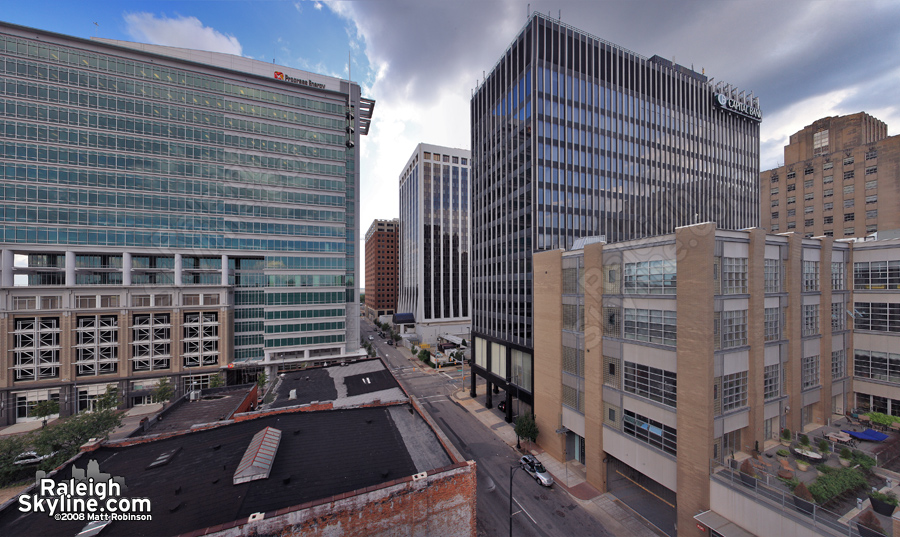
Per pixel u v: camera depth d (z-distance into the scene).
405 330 112.81
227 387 44.41
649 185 51.62
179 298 55.62
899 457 21.61
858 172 51.34
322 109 66.31
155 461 19.27
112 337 52.09
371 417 25.61
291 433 22.14
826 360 27.03
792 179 59.81
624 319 26.09
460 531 17.12
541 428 34.84
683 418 21.27
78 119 51.69
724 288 21.19
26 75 49.53
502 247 46.97
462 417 43.66
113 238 52.66
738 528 18.34
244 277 62.19
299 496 15.58
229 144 60.16
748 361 22.34
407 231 124.81
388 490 15.36
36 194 49.16
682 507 21.20
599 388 27.67
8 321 47.56
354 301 71.38
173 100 57.12
